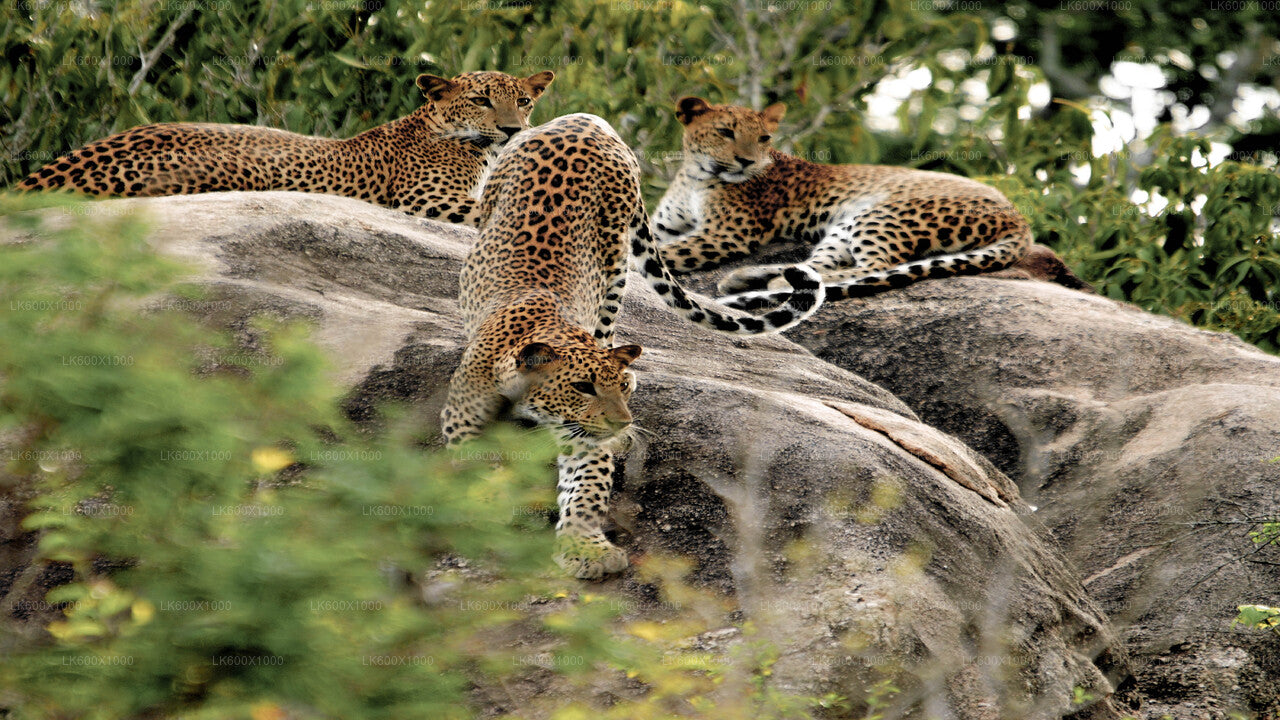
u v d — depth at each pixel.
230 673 5.25
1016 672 7.97
